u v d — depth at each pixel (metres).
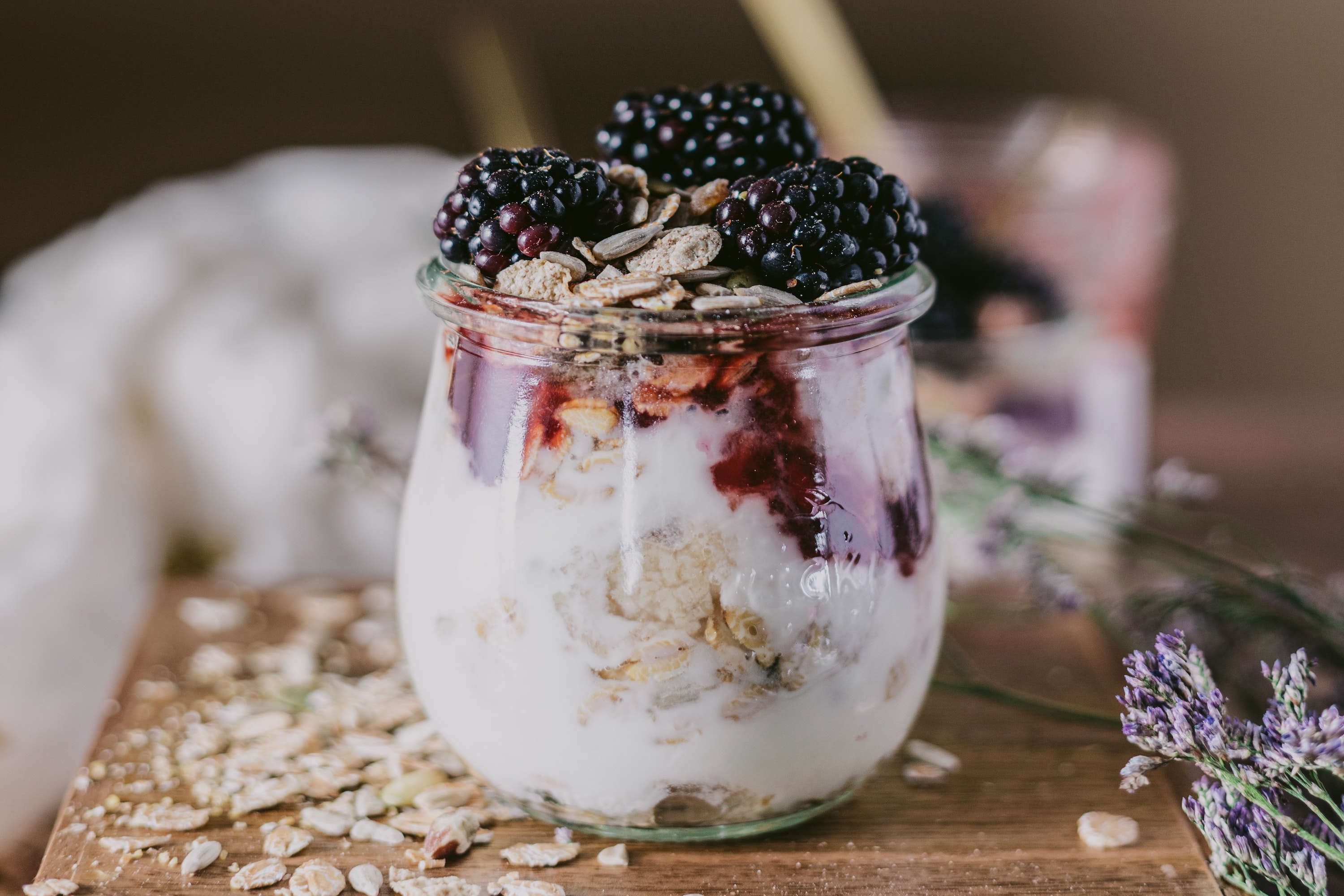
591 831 0.26
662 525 0.23
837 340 0.23
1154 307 0.50
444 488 0.25
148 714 0.30
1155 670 0.24
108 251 0.49
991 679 0.31
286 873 0.25
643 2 0.65
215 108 0.65
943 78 0.68
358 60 0.65
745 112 0.25
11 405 0.43
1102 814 0.26
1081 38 0.68
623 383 0.23
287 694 0.30
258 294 0.46
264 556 0.44
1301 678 0.23
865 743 0.25
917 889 0.24
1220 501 0.44
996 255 0.40
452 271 0.24
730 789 0.24
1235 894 0.25
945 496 0.34
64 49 0.63
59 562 0.39
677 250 0.23
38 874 0.25
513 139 0.48
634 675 0.23
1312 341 0.73
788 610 0.23
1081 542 0.34
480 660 0.24
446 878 0.24
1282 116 0.69
